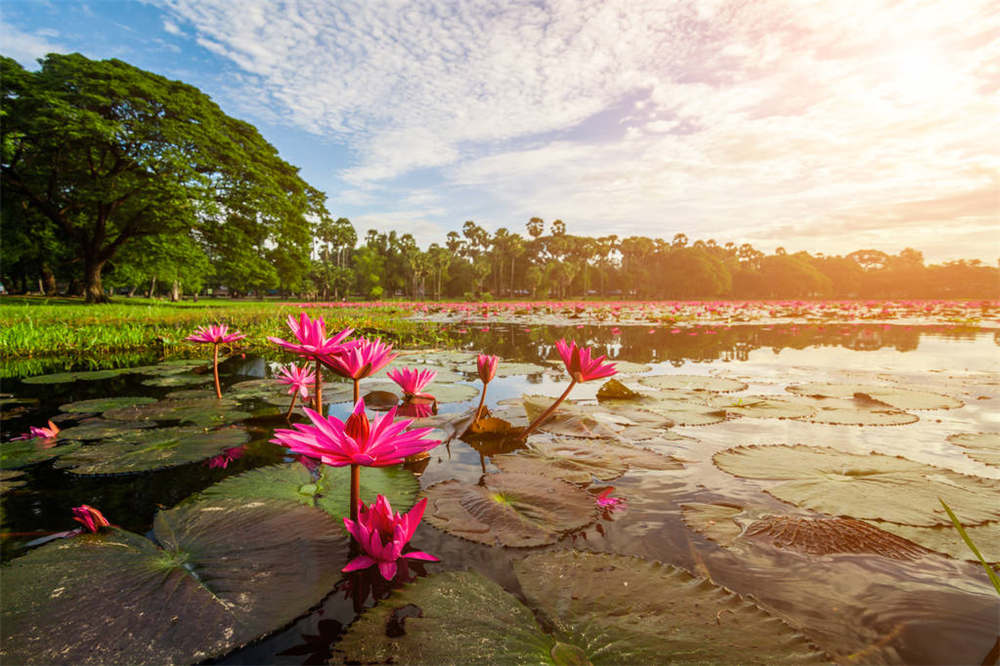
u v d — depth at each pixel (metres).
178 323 9.23
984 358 5.19
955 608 1.04
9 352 5.66
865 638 0.94
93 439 2.28
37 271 29.58
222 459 2.05
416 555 1.22
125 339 6.53
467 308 19.89
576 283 92.50
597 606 1.05
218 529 1.38
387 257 81.00
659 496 1.66
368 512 1.22
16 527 1.41
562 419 2.69
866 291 85.25
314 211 25.64
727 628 0.97
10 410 2.86
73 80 15.42
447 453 2.16
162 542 1.31
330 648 0.92
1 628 0.95
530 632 0.96
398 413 2.84
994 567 1.19
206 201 18.75
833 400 3.14
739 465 1.95
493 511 1.53
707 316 14.55
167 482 1.76
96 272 19.05
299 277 25.09
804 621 1.00
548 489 1.71
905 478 1.75
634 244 91.81
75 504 1.57
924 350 6.02
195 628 0.97
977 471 1.87
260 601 1.06
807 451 2.09
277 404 3.07
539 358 5.28
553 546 1.32
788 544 1.32
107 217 18.61
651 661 0.87
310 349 1.72
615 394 3.28
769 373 4.21
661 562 1.23
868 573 1.18
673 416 2.78
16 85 15.41
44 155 16.98
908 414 2.78
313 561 1.24
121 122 16.39
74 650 0.90
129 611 1.01
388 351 1.92
